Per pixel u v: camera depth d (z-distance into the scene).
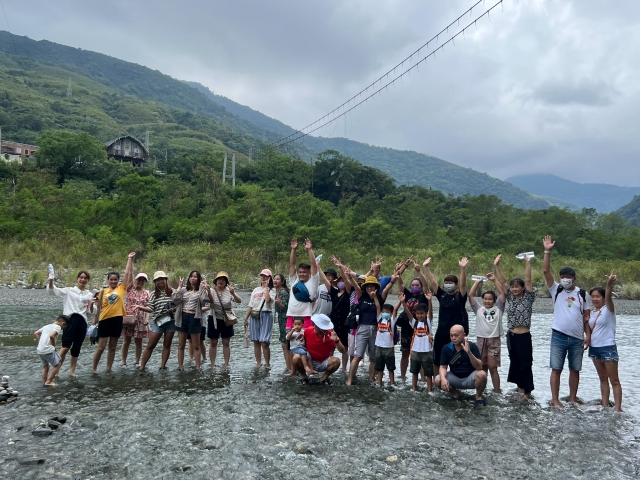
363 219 59.97
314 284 9.84
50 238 36.06
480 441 6.70
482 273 32.00
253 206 47.88
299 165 83.25
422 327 9.22
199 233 43.94
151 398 8.20
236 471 5.62
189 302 10.27
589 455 6.32
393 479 5.54
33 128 125.19
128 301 10.34
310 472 5.66
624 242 55.06
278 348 13.12
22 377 9.48
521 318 8.93
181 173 76.50
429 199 75.62
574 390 8.77
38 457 5.81
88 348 12.55
